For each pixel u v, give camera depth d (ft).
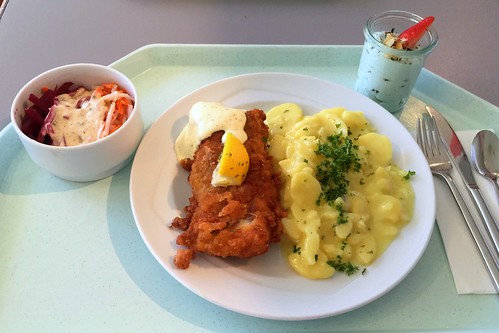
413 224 1.07
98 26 1.63
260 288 0.95
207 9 1.73
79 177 1.14
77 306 0.96
